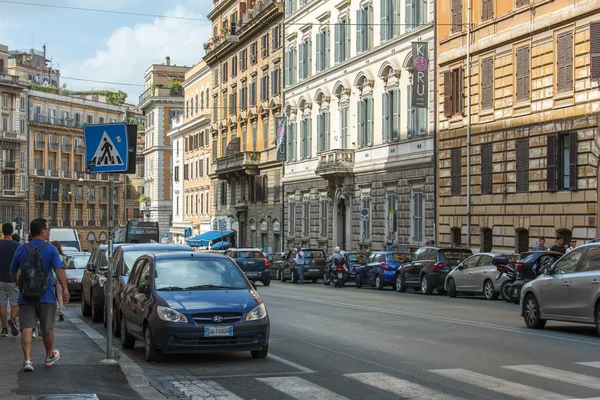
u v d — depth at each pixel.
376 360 15.06
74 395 11.21
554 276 19.66
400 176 50.53
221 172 85.62
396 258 41.31
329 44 61.62
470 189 43.16
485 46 41.66
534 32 37.88
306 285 47.75
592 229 34.03
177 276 16.11
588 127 34.38
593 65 33.78
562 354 15.60
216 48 89.44
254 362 15.07
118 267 20.66
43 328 13.70
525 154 38.72
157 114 124.81
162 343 14.67
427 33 47.22
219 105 92.12
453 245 44.62
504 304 29.23
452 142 44.88
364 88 55.66
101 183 141.25
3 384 12.00
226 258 16.86
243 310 15.02
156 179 125.06
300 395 11.82
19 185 122.81
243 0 84.25
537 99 37.81
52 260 13.62
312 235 65.00
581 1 34.69
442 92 45.88
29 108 125.44
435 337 18.42
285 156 69.25
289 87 69.94
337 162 56.72
